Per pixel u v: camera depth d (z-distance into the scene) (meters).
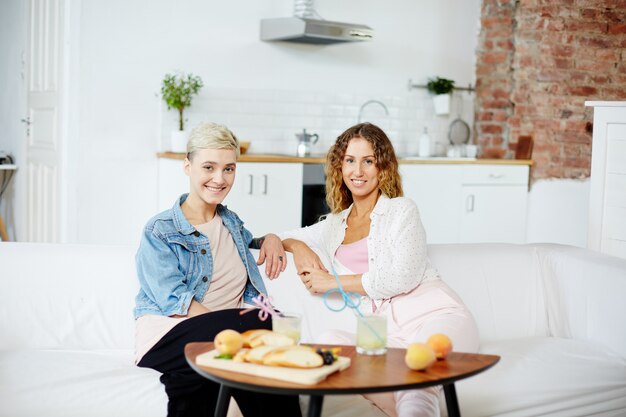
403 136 6.36
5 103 6.18
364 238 2.78
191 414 2.20
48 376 2.29
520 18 6.14
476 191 5.94
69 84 5.11
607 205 3.69
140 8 5.30
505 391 2.54
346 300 2.14
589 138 6.11
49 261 2.70
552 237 6.19
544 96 6.09
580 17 6.05
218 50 5.56
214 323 2.33
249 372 1.75
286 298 2.80
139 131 5.36
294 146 5.89
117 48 5.25
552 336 3.16
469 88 6.57
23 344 2.64
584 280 3.06
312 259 2.77
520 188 6.12
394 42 6.25
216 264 2.60
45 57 5.40
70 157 5.15
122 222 5.36
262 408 2.21
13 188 6.04
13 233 6.06
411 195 5.67
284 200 5.23
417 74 6.38
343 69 6.06
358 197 2.84
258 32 5.69
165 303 2.44
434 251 3.10
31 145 5.66
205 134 2.55
